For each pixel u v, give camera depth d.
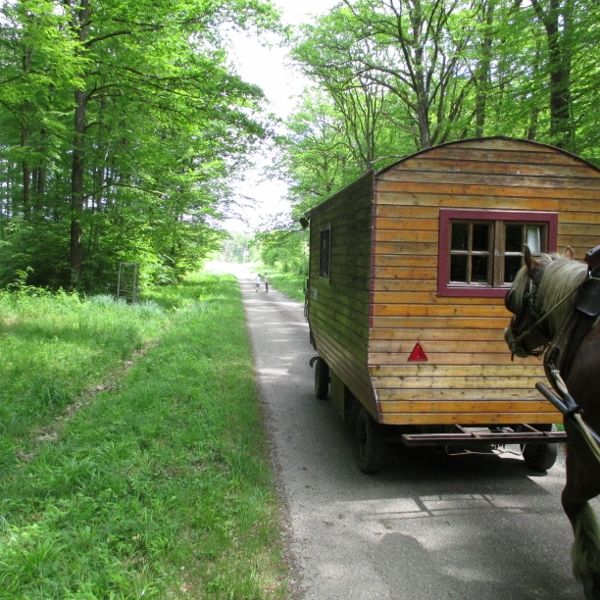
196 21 16.06
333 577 3.63
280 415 7.63
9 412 6.24
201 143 20.33
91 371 8.62
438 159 4.89
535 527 4.40
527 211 4.98
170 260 29.41
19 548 3.40
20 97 14.32
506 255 5.04
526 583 3.61
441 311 4.97
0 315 12.83
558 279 3.52
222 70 16.30
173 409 6.73
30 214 19.84
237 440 6.05
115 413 6.35
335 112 26.52
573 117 10.16
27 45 12.77
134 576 3.29
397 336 4.95
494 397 5.05
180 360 9.68
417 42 16.84
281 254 47.97
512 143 4.95
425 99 17.17
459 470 5.67
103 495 4.25
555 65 9.90
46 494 4.34
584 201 5.03
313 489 5.11
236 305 22.61
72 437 5.65
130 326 12.95
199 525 4.05
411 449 6.33
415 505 4.80
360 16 17.61
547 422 5.11
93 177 20.34
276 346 13.55
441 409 5.02
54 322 12.52
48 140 16.61
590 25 9.37
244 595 3.27
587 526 3.13
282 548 3.98
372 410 5.01
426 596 3.44
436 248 4.93
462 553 3.98
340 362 6.50
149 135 19.33
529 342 3.92
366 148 24.91
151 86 16.52
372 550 4.00
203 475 4.93
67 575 3.22
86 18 16.27
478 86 15.43
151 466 4.98
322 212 8.01
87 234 19.50
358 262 5.43
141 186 19.97
